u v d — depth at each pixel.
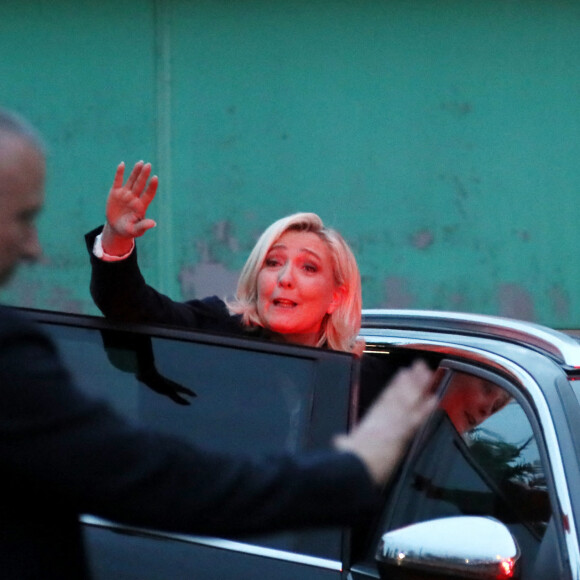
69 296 21.02
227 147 20.86
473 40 20.62
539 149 20.81
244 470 3.52
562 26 20.62
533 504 5.34
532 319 21.05
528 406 5.68
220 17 20.64
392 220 20.94
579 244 20.94
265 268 7.39
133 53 20.70
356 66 20.69
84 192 20.91
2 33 20.69
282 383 5.89
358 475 3.61
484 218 20.91
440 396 6.53
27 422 3.45
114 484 3.44
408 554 4.96
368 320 7.76
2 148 3.61
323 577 5.66
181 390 5.92
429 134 20.81
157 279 21.00
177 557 5.73
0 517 3.69
